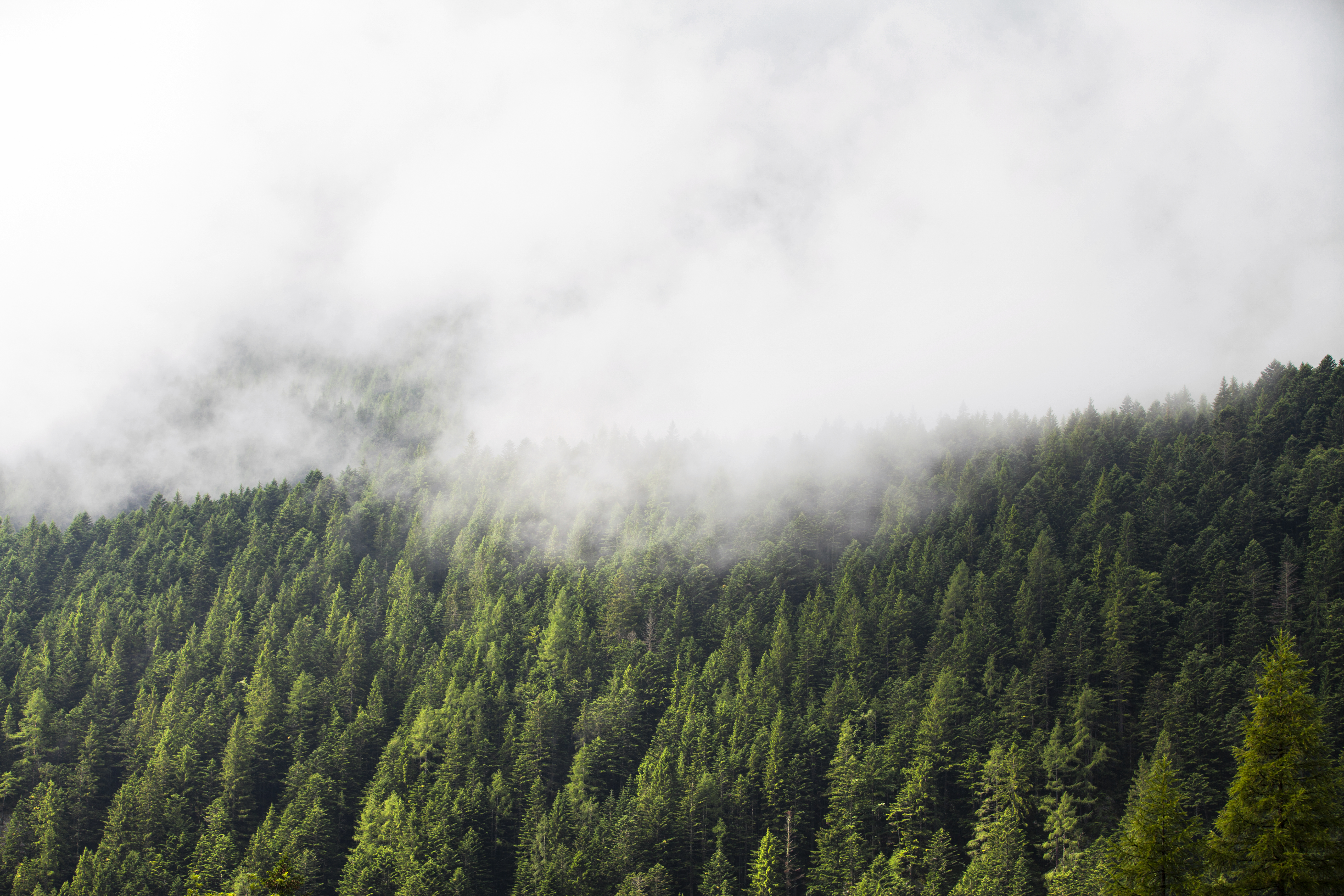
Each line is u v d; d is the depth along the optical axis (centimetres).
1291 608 9975
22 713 12112
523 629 13750
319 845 9938
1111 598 10725
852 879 8669
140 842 10169
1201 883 3628
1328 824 3406
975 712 9956
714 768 10100
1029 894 7994
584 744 11344
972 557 13350
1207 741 8775
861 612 12181
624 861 9194
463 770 10738
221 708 12088
